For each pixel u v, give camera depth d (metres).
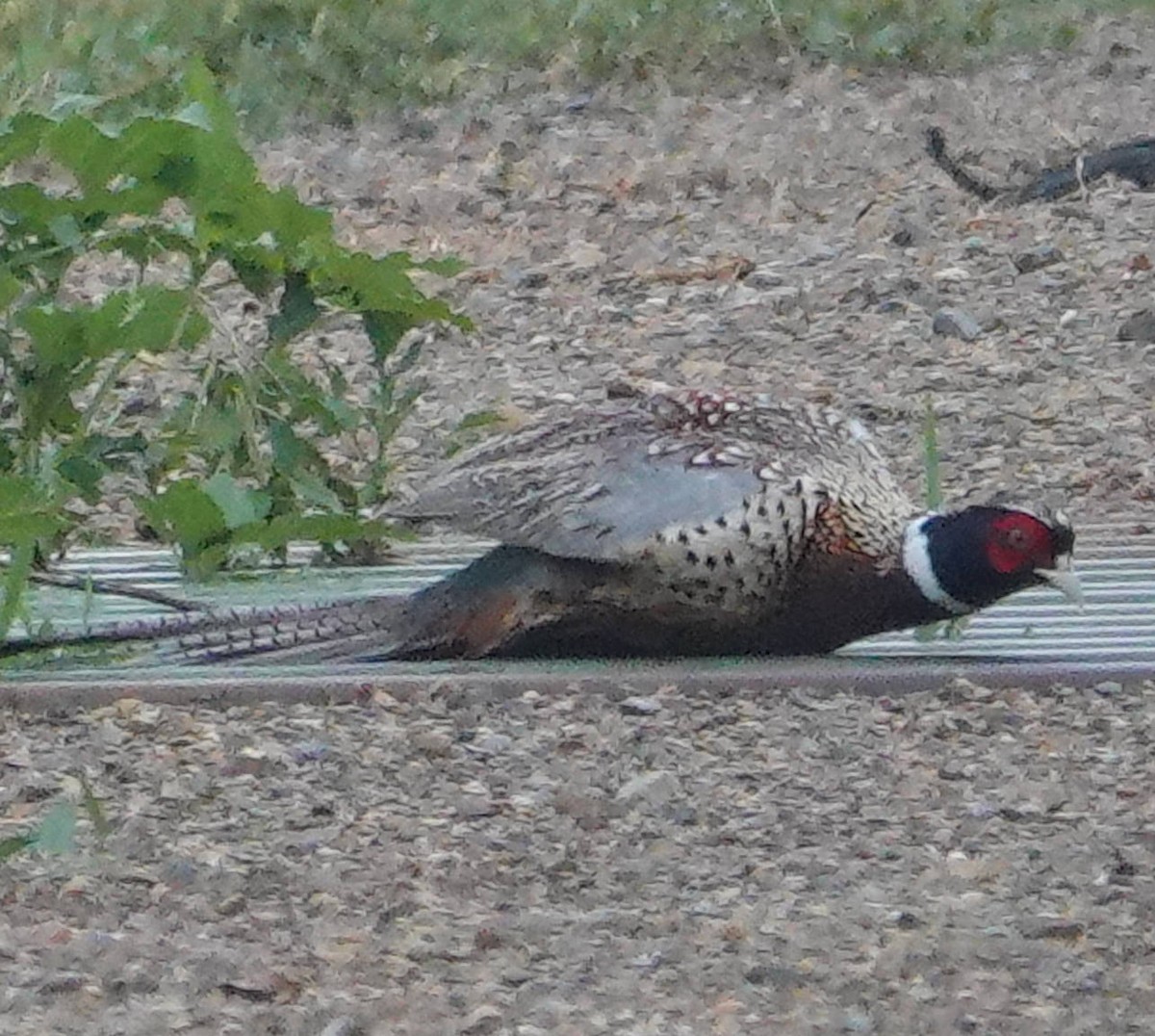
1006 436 14.03
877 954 7.94
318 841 8.76
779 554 10.09
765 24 24.41
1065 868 8.61
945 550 10.05
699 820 8.98
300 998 7.62
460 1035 7.37
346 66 22.72
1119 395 14.70
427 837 8.81
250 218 10.99
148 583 11.27
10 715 9.83
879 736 9.71
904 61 23.92
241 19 23.66
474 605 10.44
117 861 8.56
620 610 10.29
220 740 9.58
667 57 23.52
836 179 19.59
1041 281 16.84
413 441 13.76
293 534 10.43
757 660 10.44
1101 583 11.54
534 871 8.56
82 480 10.88
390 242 18.06
